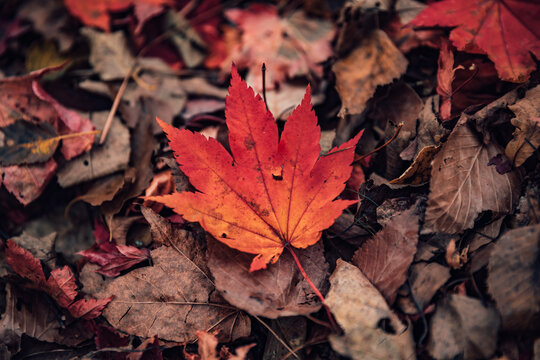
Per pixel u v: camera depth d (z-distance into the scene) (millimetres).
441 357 259
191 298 281
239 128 268
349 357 258
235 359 263
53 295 287
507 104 286
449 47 302
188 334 278
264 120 267
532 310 258
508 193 280
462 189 280
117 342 279
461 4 305
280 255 278
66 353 282
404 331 262
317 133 268
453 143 284
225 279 271
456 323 262
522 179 281
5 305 294
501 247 266
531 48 294
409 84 316
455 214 278
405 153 294
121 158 320
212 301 281
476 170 282
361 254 276
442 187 280
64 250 313
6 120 317
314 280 276
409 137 299
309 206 275
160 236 287
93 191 315
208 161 271
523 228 266
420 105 305
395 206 288
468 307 262
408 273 273
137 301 281
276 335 275
